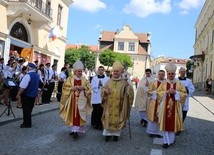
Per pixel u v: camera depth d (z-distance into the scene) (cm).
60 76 1720
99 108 1059
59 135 918
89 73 2602
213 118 1534
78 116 893
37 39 2572
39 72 1509
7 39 2138
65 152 739
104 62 5650
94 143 849
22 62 1516
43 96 1589
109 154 747
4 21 2119
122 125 886
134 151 791
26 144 793
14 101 1511
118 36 6781
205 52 4306
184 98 897
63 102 911
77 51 5791
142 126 1164
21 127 988
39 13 2331
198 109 1906
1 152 706
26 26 2394
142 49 6825
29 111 993
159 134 974
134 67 6700
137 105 1188
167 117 866
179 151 824
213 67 3528
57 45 3016
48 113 1322
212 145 925
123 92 902
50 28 2762
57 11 2878
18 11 2147
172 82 912
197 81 4878
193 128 1200
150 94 989
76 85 910
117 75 916
